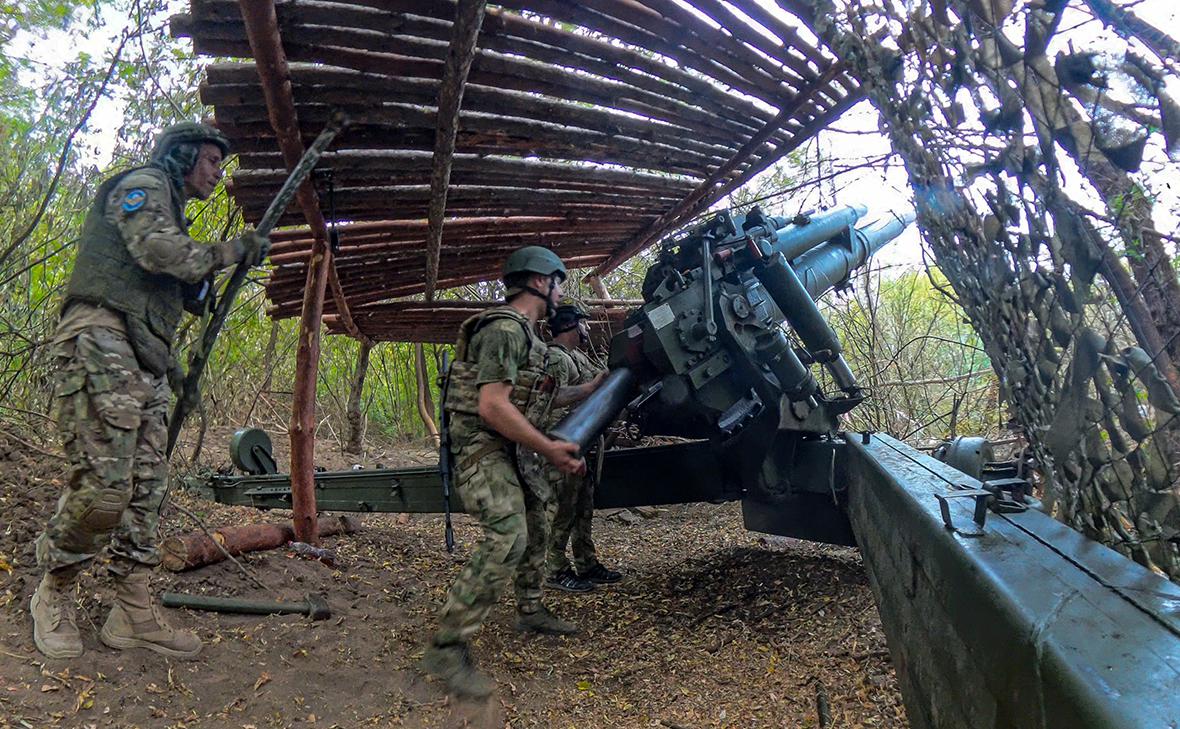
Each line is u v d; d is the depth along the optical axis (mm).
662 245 4062
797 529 4508
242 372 8906
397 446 9516
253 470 5383
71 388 2668
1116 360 1223
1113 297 1239
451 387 3457
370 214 4016
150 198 2713
